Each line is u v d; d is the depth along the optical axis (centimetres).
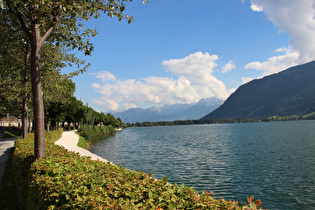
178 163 2919
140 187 426
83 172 559
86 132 6888
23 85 1897
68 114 7419
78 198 374
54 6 780
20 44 1526
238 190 1723
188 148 4756
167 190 414
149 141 7181
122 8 842
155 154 3888
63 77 1972
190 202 362
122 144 6050
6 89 1895
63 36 1055
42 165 652
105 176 524
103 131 11419
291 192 1656
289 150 3931
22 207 732
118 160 3272
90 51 1080
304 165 2597
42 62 1844
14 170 1076
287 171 2320
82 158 810
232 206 347
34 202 522
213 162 2936
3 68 1666
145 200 370
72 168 600
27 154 1023
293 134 8100
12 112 3403
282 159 3048
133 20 888
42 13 783
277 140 6034
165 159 3291
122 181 478
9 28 1003
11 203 822
